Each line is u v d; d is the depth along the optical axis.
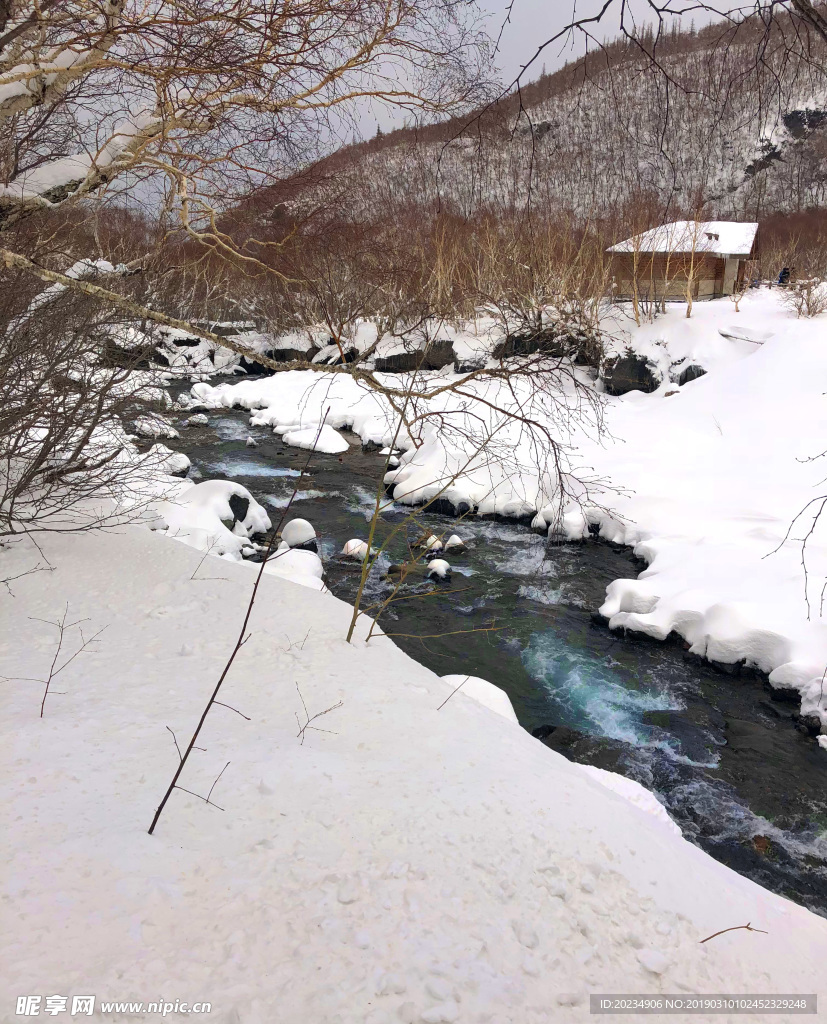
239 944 2.71
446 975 2.69
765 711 8.69
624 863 3.51
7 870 2.90
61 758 3.90
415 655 9.88
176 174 4.71
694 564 11.52
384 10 4.03
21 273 6.98
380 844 3.41
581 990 2.75
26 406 7.33
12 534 7.98
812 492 13.66
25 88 4.02
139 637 5.95
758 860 6.48
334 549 13.35
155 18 3.77
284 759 4.10
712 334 24.59
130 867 3.01
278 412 23.62
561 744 8.00
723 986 2.90
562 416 6.56
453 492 15.27
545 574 12.51
